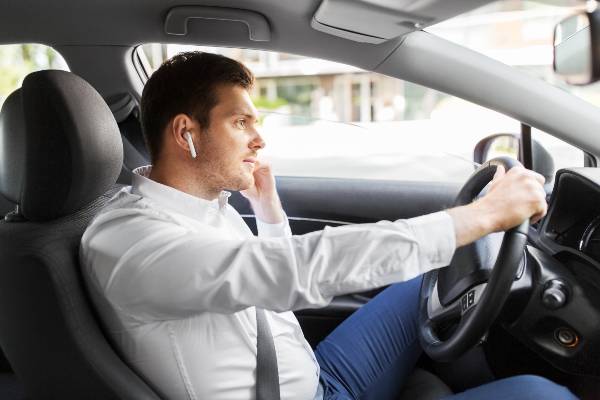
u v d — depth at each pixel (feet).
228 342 3.48
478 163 5.90
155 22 5.31
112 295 3.13
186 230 3.27
